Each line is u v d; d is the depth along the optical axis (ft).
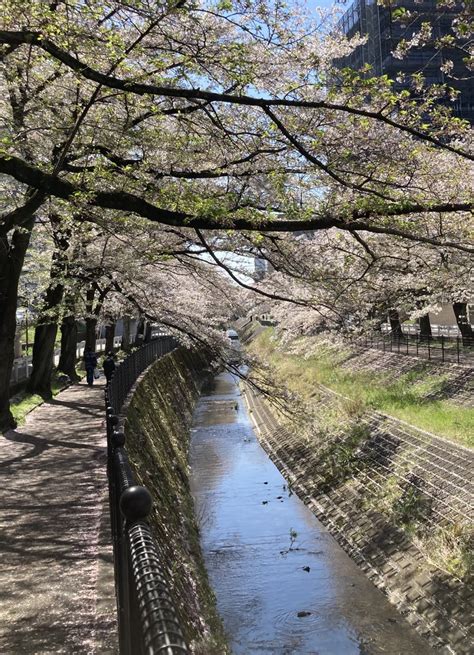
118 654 12.13
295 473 56.34
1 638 12.98
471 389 56.44
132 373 55.11
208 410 96.02
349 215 21.97
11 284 39.63
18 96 29.35
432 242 21.85
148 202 23.90
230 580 36.09
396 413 55.93
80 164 30.50
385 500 42.14
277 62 23.24
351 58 38.75
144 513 7.38
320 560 38.70
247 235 26.55
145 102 23.52
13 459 31.32
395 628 29.86
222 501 50.83
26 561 17.49
